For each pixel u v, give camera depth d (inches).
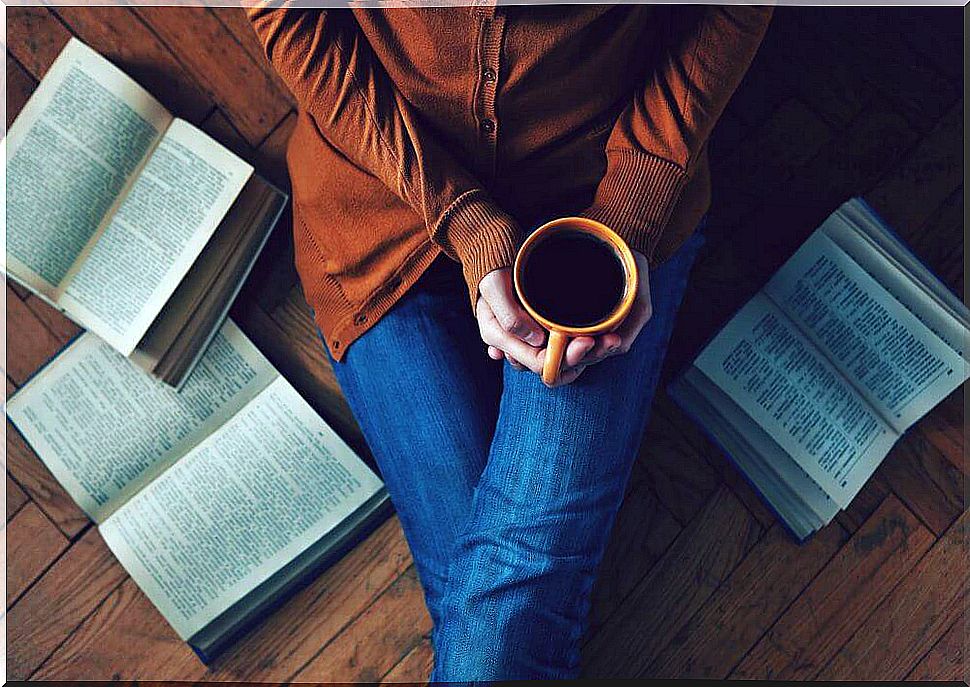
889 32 43.9
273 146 44.2
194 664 42.1
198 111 44.1
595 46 26.2
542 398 31.3
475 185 28.8
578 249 25.7
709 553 42.3
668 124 27.8
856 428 41.2
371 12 25.5
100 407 42.5
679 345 43.3
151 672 42.1
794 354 41.6
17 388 42.9
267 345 43.5
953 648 41.8
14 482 42.6
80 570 42.4
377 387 34.6
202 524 41.9
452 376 34.1
